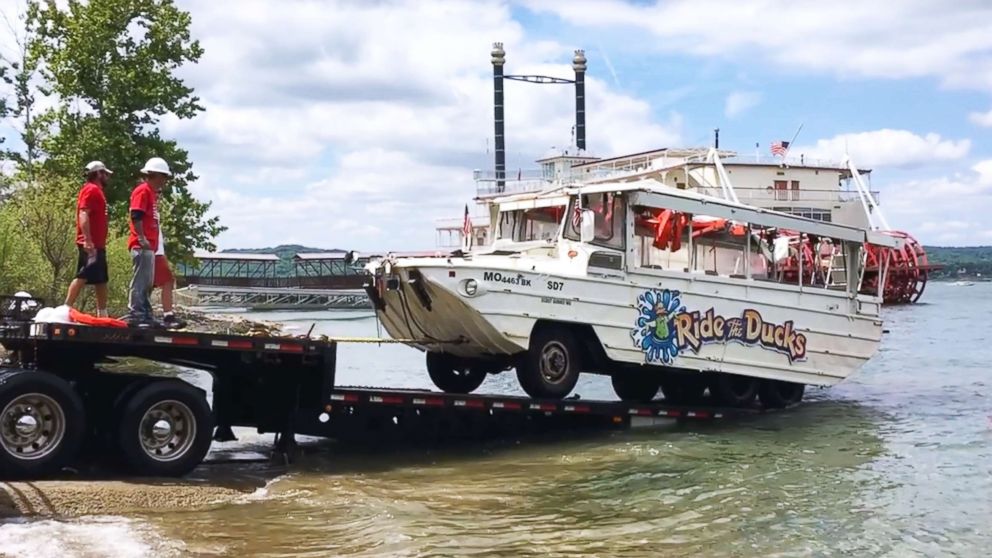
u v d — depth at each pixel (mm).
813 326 16828
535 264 14031
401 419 12742
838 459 12547
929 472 11750
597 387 21453
